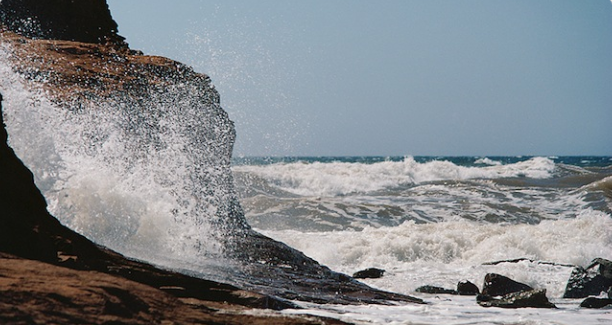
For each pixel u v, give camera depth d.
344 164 90.06
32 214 12.10
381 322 12.95
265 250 21.91
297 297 15.65
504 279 20.83
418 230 35.91
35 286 8.31
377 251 31.20
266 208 49.50
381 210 51.03
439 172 86.56
